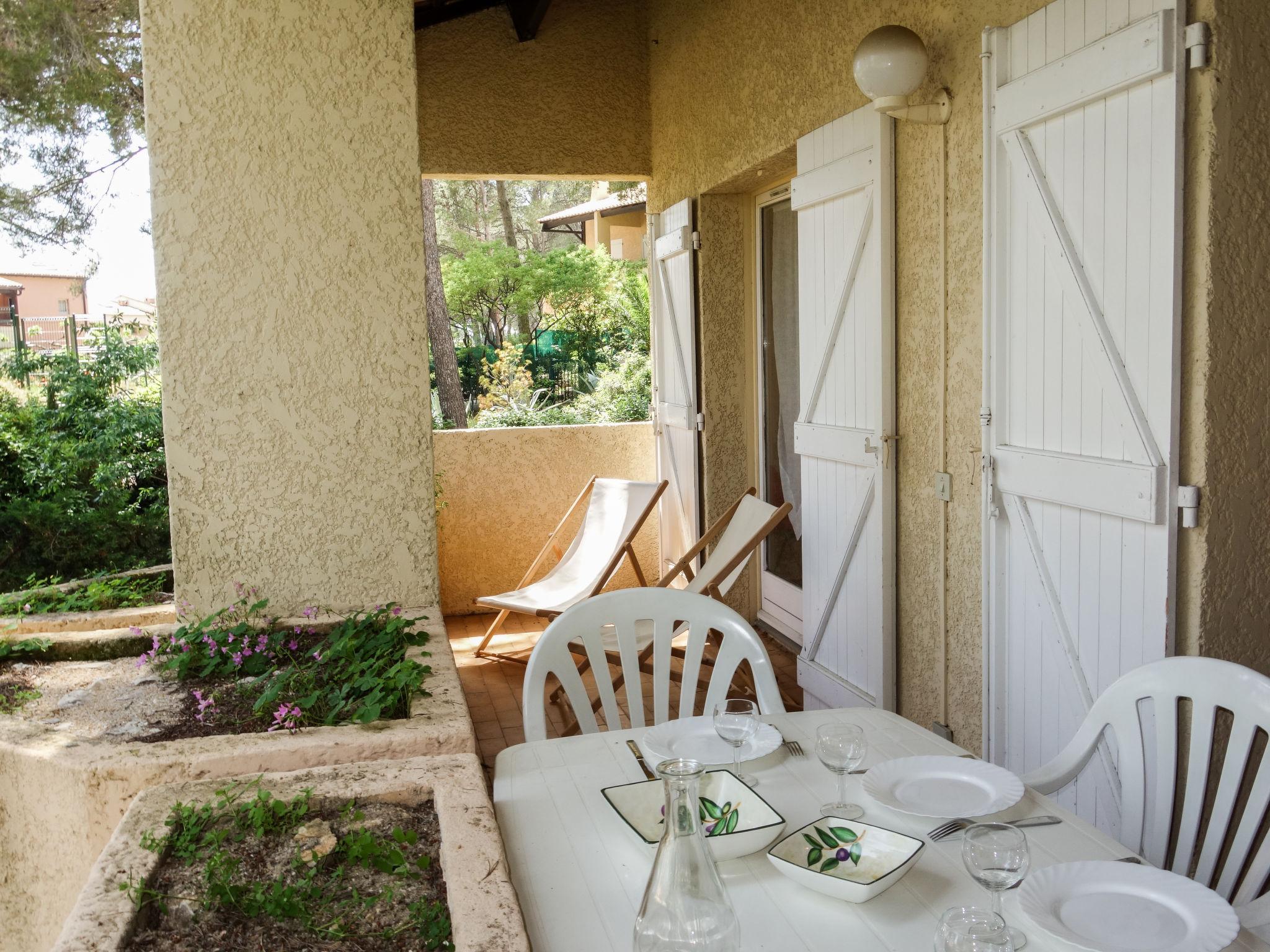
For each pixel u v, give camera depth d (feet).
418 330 11.02
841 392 12.40
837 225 12.25
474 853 5.11
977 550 9.98
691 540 18.75
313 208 10.69
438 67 19.27
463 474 20.08
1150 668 6.05
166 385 10.55
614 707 7.90
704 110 17.07
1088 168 7.98
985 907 4.42
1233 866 5.45
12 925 7.78
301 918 5.24
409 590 11.27
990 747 9.59
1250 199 7.09
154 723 8.36
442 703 8.14
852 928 4.31
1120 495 7.66
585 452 20.51
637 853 5.09
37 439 24.90
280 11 10.45
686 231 17.75
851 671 12.48
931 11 10.21
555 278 47.42
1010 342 9.09
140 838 5.82
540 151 19.77
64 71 21.71
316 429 10.91
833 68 12.34
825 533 13.00
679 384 18.83
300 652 10.20
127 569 24.64
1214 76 6.91
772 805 5.56
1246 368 7.22
